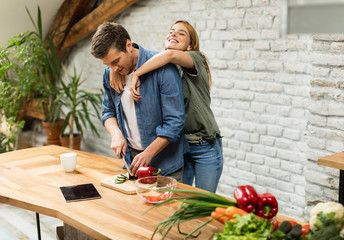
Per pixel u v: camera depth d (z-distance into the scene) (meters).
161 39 4.01
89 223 1.43
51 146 2.67
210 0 3.51
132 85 1.97
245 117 3.43
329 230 1.02
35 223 3.23
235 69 3.44
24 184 1.89
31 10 4.53
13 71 4.68
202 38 3.64
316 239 1.02
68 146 4.65
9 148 4.38
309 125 2.93
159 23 4.00
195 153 2.37
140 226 1.40
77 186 1.83
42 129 5.79
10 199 1.71
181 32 2.40
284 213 3.26
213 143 2.37
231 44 3.42
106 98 2.25
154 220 1.46
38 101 4.58
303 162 3.08
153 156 1.96
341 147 2.76
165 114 2.01
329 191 2.86
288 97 3.11
